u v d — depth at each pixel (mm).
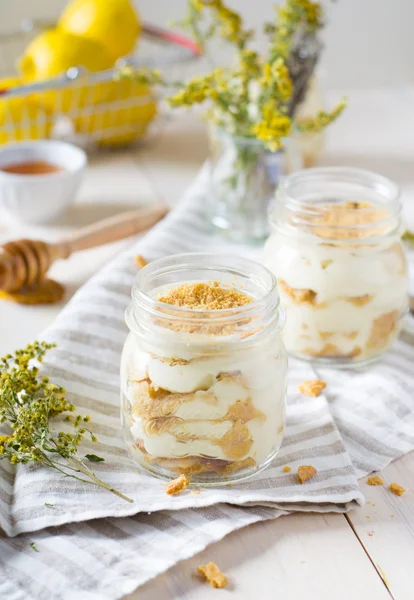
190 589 548
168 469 598
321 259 683
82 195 939
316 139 937
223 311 579
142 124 1019
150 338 583
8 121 963
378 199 716
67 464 602
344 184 725
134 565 551
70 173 863
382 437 641
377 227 684
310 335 696
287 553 566
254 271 621
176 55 990
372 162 992
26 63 974
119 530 573
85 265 830
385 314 691
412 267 801
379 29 1239
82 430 604
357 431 645
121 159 1017
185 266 628
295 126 788
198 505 579
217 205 843
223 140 820
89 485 592
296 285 688
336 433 634
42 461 593
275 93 764
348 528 582
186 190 955
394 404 666
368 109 1130
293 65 789
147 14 1170
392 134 1062
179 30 1182
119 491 591
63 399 617
